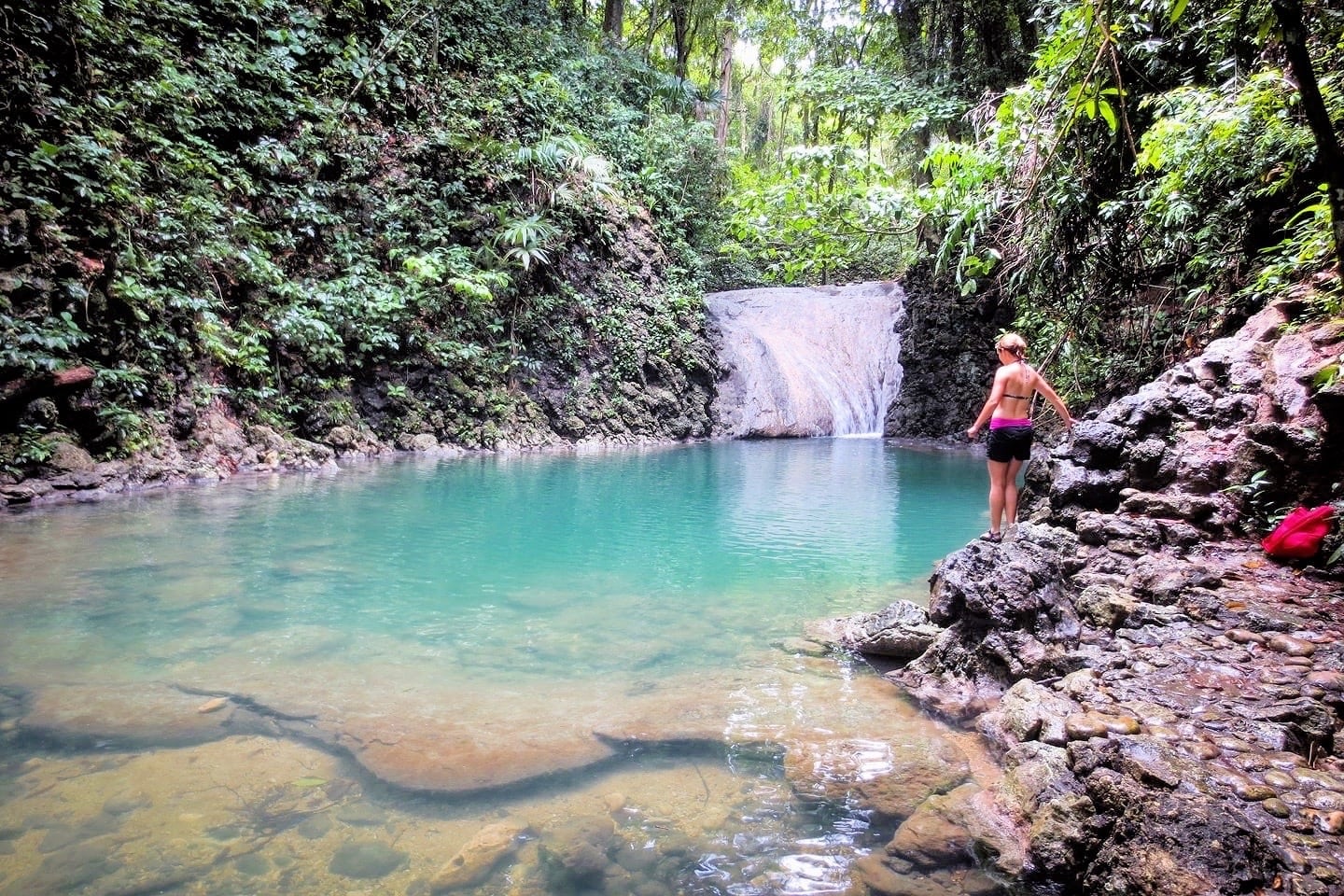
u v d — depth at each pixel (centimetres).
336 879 206
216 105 1097
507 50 1731
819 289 2233
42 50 882
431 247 1341
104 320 825
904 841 234
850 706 345
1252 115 603
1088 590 394
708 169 2181
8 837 221
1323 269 548
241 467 946
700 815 249
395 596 492
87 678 345
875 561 624
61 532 613
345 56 1345
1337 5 542
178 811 239
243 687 341
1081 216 760
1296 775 236
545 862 219
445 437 1279
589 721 320
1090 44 333
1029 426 546
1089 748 251
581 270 1591
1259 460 460
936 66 1631
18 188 775
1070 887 217
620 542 675
